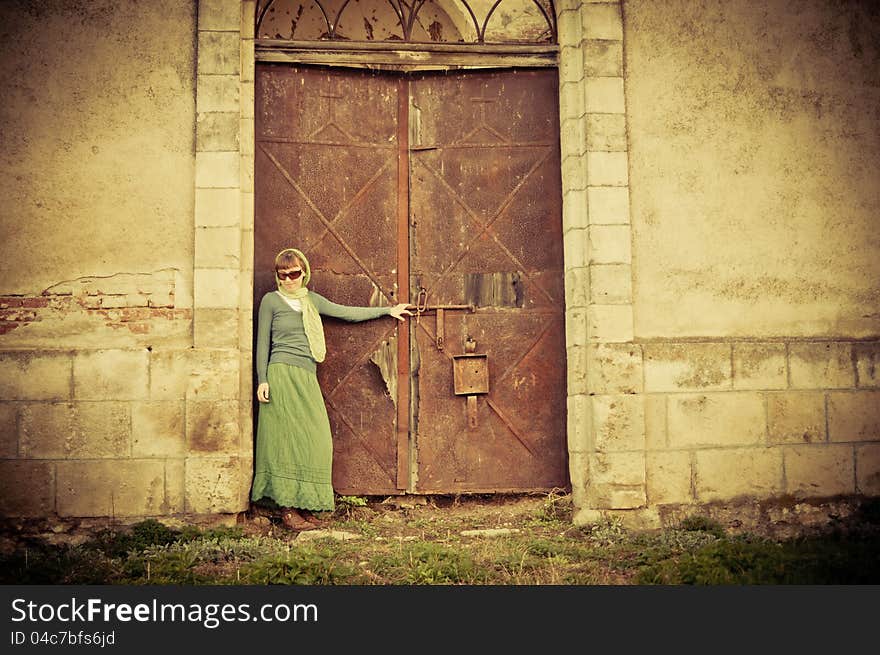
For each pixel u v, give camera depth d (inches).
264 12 259.6
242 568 206.7
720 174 254.4
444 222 264.5
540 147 265.7
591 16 253.0
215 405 236.7
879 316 255.8
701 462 245.9
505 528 245.9
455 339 262.4
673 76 255.1
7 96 240.5
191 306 240.8
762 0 259.6
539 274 263.7
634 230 250.2
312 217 260.4
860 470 249.9
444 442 260.8
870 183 259.0
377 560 213.3
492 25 270.8
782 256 254.5
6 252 237.6
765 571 198.7
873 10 262.7
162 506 235.1
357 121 264.4
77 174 241.1
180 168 243.6
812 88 259.1
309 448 242.1
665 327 249.0
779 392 249.4
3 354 234.1
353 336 260.8
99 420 235.3
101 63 243.8
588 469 246.8
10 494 232.1
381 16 276.7
